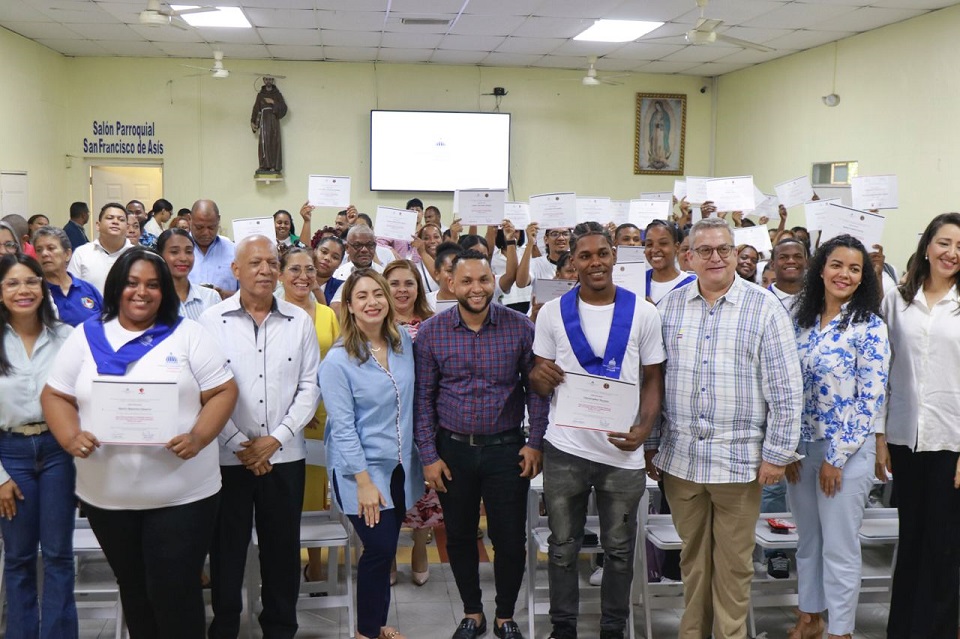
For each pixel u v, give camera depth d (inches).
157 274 90.4
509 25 325.7
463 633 116.2
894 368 108.1
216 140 406.6
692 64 404.2
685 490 104.3
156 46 370.6
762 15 299.1
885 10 284.2
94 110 396.5
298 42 362.3
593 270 103.7
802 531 111.5
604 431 101.8
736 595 103.5
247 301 105.4
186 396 91.0
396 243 227.3
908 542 108.9
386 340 109.7
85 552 111.3
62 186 391.5
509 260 191.8
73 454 86.5
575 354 104.3
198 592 94.1
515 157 429.1
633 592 127.2
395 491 109.3
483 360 108.6
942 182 280.5
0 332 98.5
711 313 101.3
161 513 90.4
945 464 104.0
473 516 114.2
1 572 114.0
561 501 108.2
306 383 107.5
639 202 236.7
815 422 106.6
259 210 412.8
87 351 89.9
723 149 435.5
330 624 124.0
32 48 354.3
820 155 351.3
